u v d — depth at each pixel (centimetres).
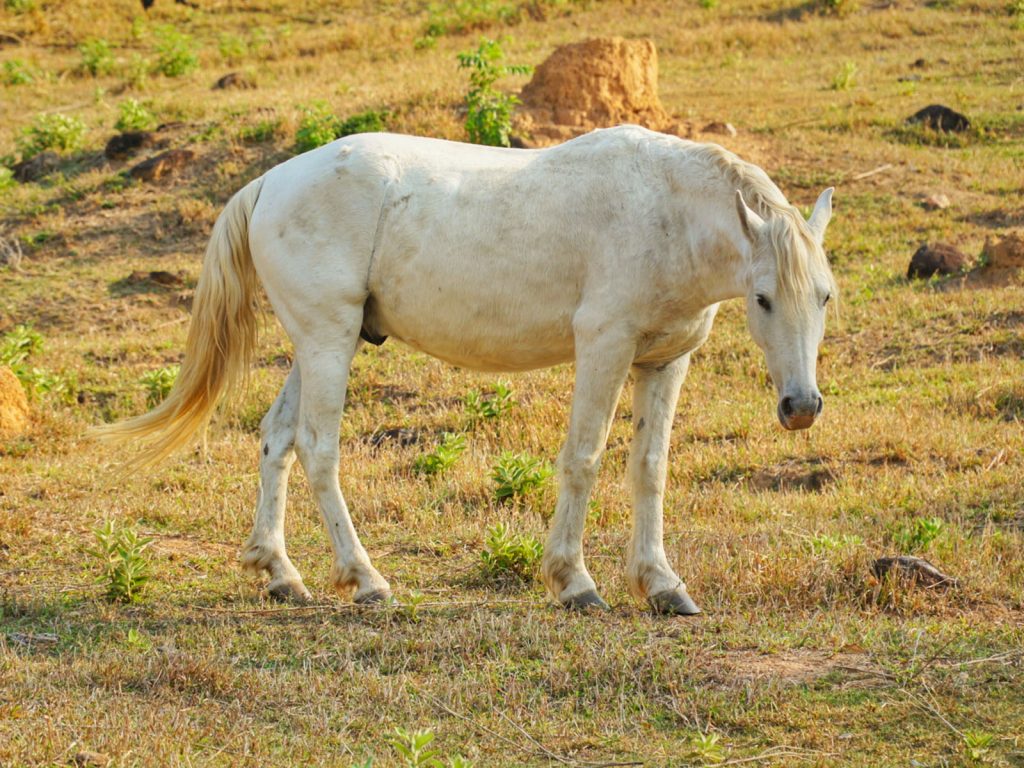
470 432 2353
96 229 3772
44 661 1250
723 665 1233
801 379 1222
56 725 1073
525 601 1475
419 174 1454
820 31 5956
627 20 6381
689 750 1063
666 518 1850
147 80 5641
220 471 2114
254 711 1145
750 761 1036
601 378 1387
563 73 4200
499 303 1429
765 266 1238
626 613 1432
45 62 6162
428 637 1316
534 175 1430
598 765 1039
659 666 1222
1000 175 3941
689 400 2519
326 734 1088
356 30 6316
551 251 1406
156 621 1400
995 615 1402
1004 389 2397
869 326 2878
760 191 1312
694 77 5284
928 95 4853
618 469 2127
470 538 1750
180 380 1555
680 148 1387
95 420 2509
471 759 1045
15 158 4478
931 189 3803
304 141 4003
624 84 4238
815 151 4119
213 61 6047
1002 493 1858
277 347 2911
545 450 2225
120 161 4216
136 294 3381
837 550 1584
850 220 3616
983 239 3375
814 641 1300
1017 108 4638
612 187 1387
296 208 1466
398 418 2461
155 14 6988
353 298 1462
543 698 1159
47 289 3425
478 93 3919
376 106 4228
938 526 1636
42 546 1677
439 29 6272
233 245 1544
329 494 1480
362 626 1378
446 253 1430
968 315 2858
